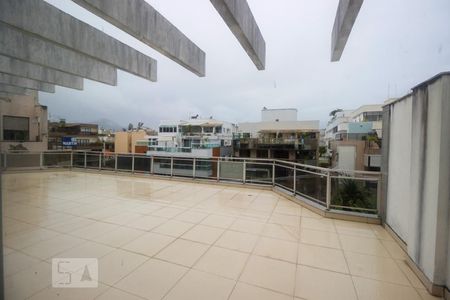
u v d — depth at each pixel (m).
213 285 2.25
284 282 2.32
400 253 2.92
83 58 6.37
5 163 8.62
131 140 36.16
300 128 29.14
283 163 5.85
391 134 3.55
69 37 4.58
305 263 2.67
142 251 2.90
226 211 4.50
